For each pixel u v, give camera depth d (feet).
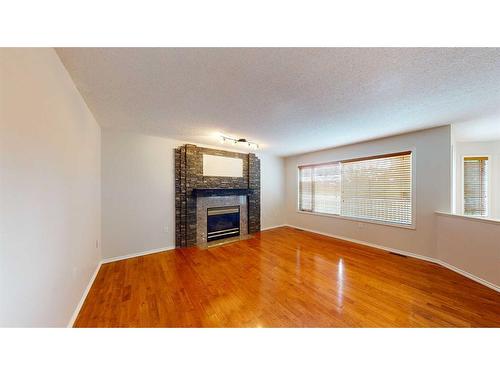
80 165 6.52
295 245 13.15
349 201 14.25
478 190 13.35
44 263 3.95
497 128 10.21
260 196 17.51
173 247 12.62
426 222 10.36
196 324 5.49
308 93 6.38
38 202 3.74
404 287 7.53
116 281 8.12
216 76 5.40
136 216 11.25
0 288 2.68
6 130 2.85
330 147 14.93
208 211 14.12
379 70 5.09
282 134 11.28
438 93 6.35
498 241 7.34
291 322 5.57
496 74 5.23
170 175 12.53
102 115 8.40
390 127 9.95
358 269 9.23
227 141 13.12
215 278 8.36
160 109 7.73
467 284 7.77
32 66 3.55
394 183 11.76
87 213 7.44
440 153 9.84
